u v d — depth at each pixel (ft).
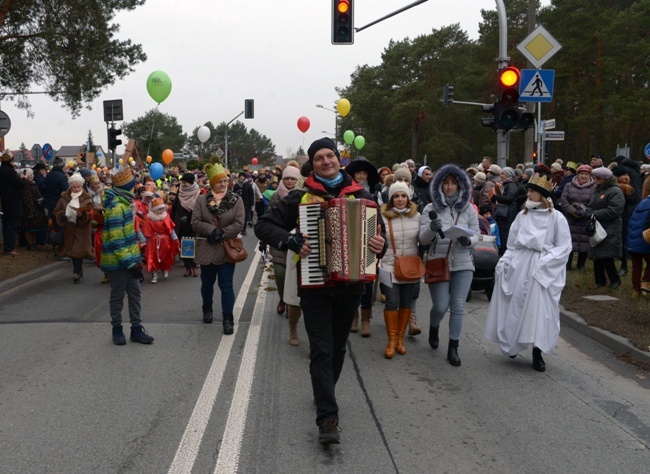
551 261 19.08
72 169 72.59
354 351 21.48
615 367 19.86
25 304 28.58
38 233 45.73
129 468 12.71
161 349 21.08
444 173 20.22
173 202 38.96
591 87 131.34
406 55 184.34
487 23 158.40
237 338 22.53
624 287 29.91
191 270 36.37
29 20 49.03
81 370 18.84
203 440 14.03
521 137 159.74
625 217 34.45
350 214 13.25
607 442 14.24
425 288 33.32
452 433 14.61
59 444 13.79
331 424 13.34
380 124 194.59
